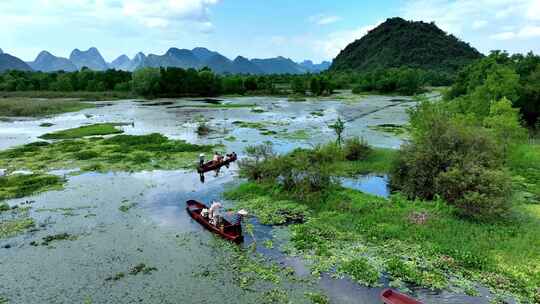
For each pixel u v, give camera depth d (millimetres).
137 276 18172
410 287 16688
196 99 119938
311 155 29578
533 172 32281
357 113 80625
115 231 23062
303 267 18609
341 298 16078
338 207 25125
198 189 30641
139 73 123688
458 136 26125
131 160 39719
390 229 21562
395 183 29469
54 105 89188
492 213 22172
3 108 82750
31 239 22109
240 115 78625
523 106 50094
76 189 30812
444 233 20859
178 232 22828
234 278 17828
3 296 16719
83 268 18953
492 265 17781
